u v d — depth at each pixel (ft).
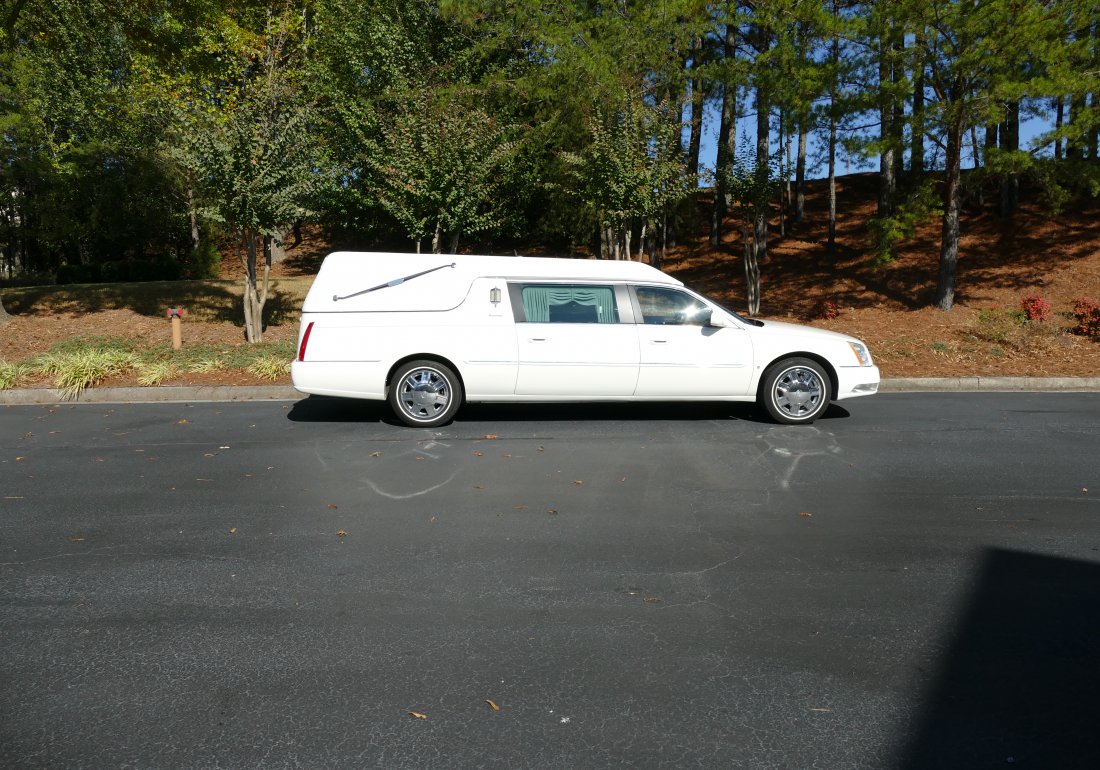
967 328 47.29
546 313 28.12
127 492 20.15
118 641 12.16
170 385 34.88
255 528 17.35
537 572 14.83
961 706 10.30
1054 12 41.73
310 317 27.84
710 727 9.87
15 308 52.29
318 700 10.50
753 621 12.80
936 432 26.76
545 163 66.69
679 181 50.85
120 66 83.30
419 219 55.62
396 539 16.63
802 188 80.64
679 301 28.60
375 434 26.68
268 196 43.73
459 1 59.62
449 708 10.29
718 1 53.98
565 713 10.18
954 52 44.21
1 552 15.96
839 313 53.62
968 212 71.61
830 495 19.65
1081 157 48.29
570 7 57.62
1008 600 13.53
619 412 30.32
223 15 69.21
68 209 86.53
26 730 9.81
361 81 77.87
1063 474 21.49
